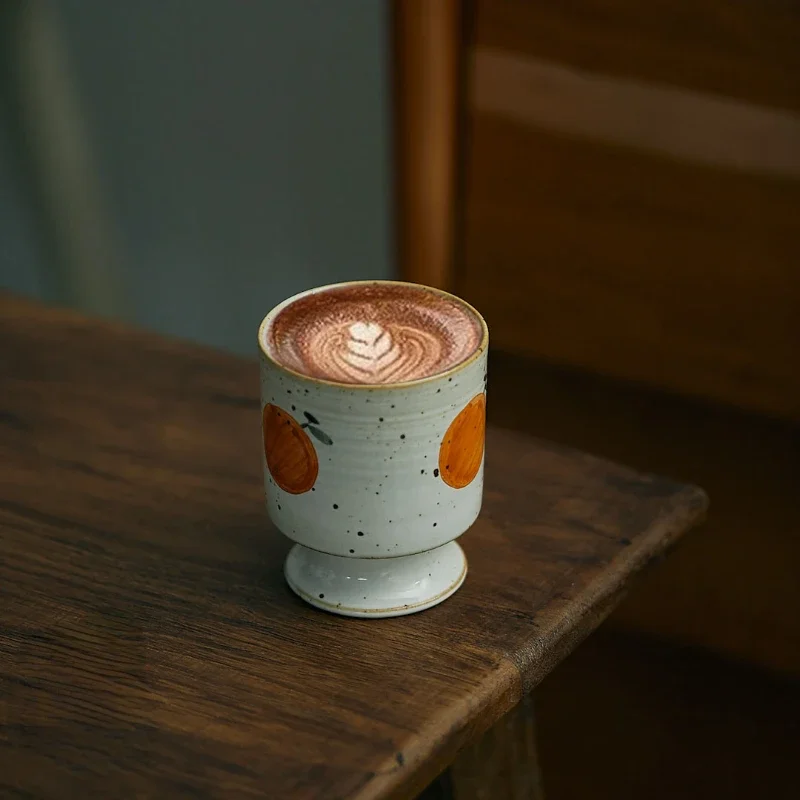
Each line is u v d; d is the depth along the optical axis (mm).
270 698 839
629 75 1234
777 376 1257
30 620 879
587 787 1288
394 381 841
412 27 1291
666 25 1209
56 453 985
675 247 1261
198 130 2047
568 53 1250
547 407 1372
